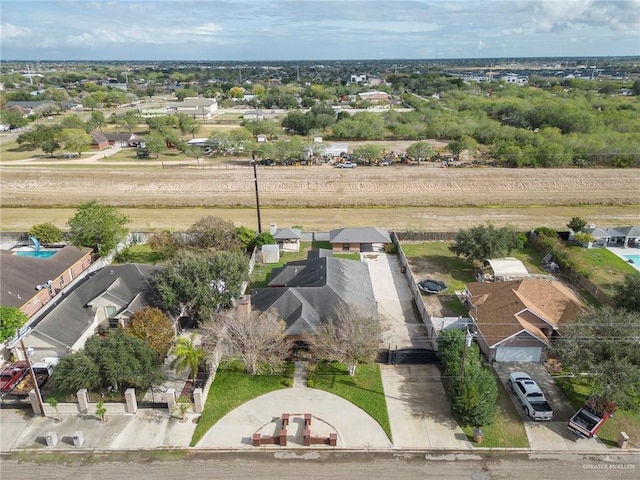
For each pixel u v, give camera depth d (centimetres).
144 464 2738
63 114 18000
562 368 3491
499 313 3822
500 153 9888
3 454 2803
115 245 5359
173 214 7081
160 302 4047
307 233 6016
